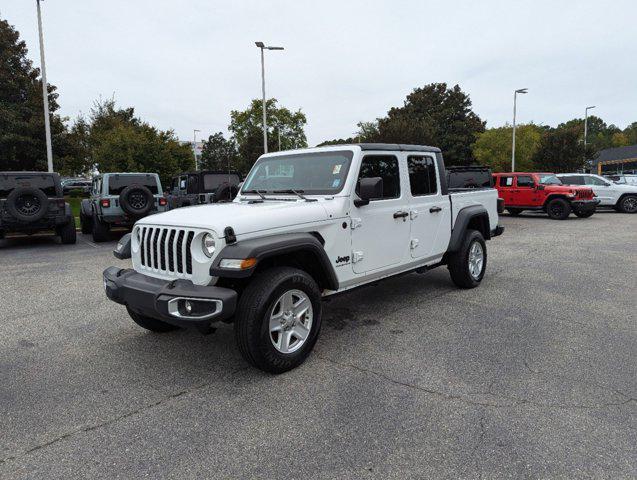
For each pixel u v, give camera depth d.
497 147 41.25
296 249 3.62
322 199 4.30
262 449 2.70
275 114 62.00
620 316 5.12
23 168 25.69
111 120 32.19
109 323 5.12
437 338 4.48
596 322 4.92
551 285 6.61
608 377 3.57
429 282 6.82
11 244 11.87
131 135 24.48
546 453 2.61
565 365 3.81
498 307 5.51
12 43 27.06
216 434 2.87
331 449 2.69
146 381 3.64
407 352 4.13
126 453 2.69
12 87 25.42
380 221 4.69
